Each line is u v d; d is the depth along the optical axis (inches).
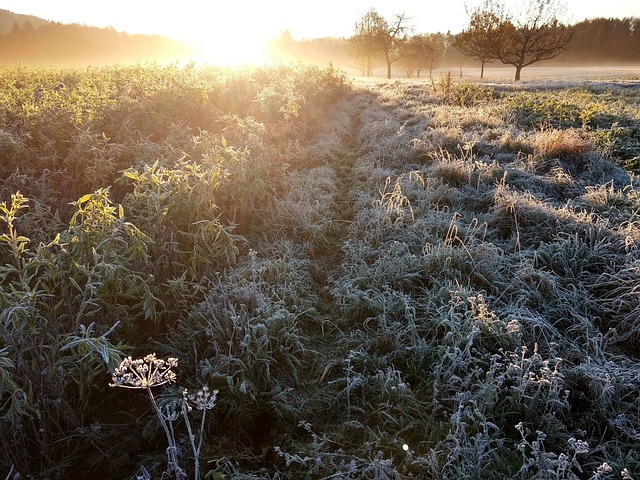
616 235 184.2
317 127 423.8
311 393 123.9
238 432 108.4
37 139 239.0
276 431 110.7
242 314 133.8
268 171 266.5
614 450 99.8
